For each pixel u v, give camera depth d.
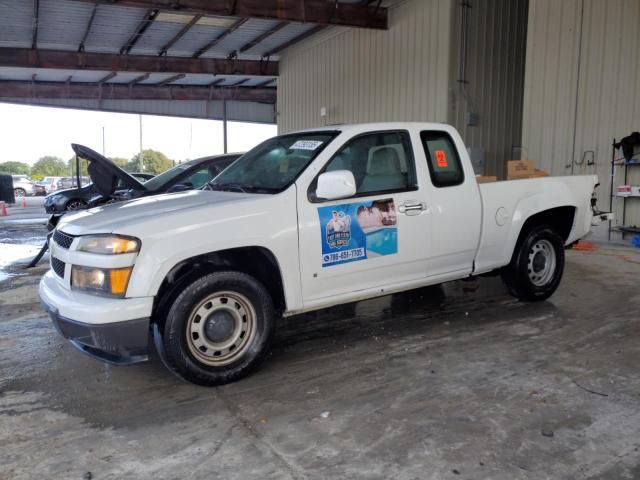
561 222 5.84
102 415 3.35
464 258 4.87
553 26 10.13
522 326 4.91
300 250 3.92
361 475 2.67
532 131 10.62
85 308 3.37
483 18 12.19
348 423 3.19
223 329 3.72
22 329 5.08
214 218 3.65
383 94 13.71
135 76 19.52
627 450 2.85
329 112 15.98
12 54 14.64
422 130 4.68
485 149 12.62
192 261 3.66
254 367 3.84
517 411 3.29
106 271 3.41
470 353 4.27
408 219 4.40
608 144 9.46
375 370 3.97
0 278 7.40
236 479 2.66
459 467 2.72
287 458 2.84
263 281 4.03
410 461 2.78
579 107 9.84
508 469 2.69
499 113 12.70
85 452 2.93
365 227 4.19
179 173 7.54
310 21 12.04
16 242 11.15
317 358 4.23
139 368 4.10
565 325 4.92
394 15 13.12
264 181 4.31
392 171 4.44
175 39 14.55
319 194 3.88
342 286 4.16
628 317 5.14
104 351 3.63
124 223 3.55
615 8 9.20
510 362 4.07
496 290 6.22
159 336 3.61
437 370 3.94
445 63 11.91
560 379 3.75
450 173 4.76
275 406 3.43
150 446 2.98
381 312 5.44
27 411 3.41
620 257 8.20
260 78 20.94
